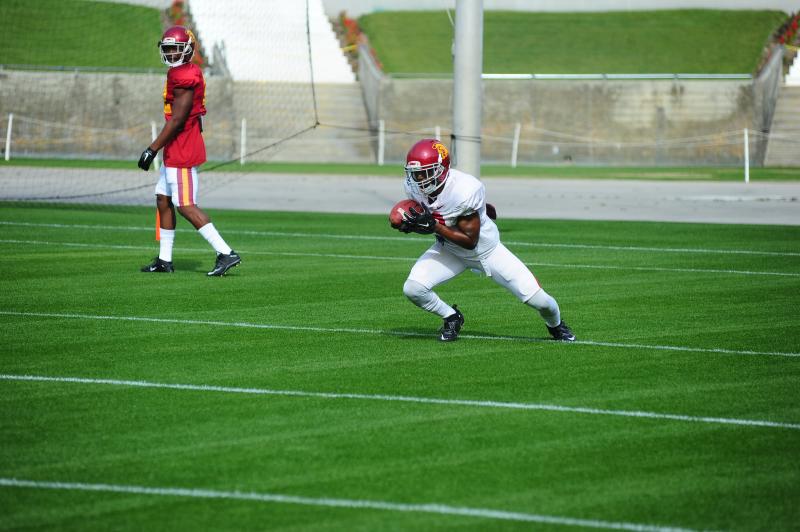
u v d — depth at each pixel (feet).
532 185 222.28
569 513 40.37
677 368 63.87
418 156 62.54
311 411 53.88
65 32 340.59
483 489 42.80
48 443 48.42
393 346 69.51
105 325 75.56
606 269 105.70
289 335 72.79
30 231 131.13
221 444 48.37
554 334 71.46
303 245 122.62
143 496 41.91
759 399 56.80
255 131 309.22
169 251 101.45
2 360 64.54
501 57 365.81
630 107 327.06
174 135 97.81
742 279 99.40
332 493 42.29
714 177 251.39
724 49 373.81
